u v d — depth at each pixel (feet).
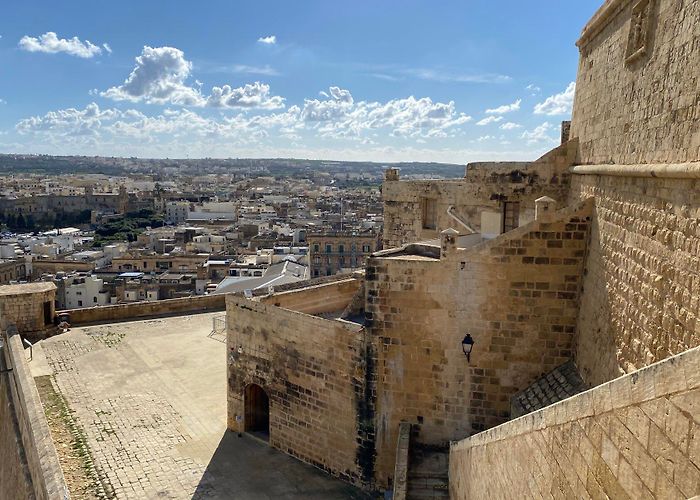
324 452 71.26
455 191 95.14
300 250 447.01
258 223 624.18
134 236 639.76
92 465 71.87
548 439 28.37
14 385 98.94
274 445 77.25
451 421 63.67
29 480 73.15
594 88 62.85
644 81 45.68
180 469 71.51
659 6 43.06
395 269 62.95
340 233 437.99
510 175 86.43
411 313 63.21
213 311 142.72
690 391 17.61
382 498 65.51
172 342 118.73
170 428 82.28
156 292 361.71
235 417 81.41
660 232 39.65
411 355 63.87
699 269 33.58
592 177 59.36
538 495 29.53
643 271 42.32
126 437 79.20
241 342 79.61
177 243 524.93
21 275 444.14
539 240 58.65
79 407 88.07
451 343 62.44
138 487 67.31
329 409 69.92
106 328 127.54
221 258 437.17
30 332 119.34
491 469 38.86
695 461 17.29
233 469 71.72
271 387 76.38
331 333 68.18
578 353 56.75
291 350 73.10
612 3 54.60
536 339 59.93
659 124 41.86
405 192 105.91
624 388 21.38
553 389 56.49
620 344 45.68
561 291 58.75
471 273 60.80
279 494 66.49
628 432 20.98
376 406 65.82
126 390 94.79
